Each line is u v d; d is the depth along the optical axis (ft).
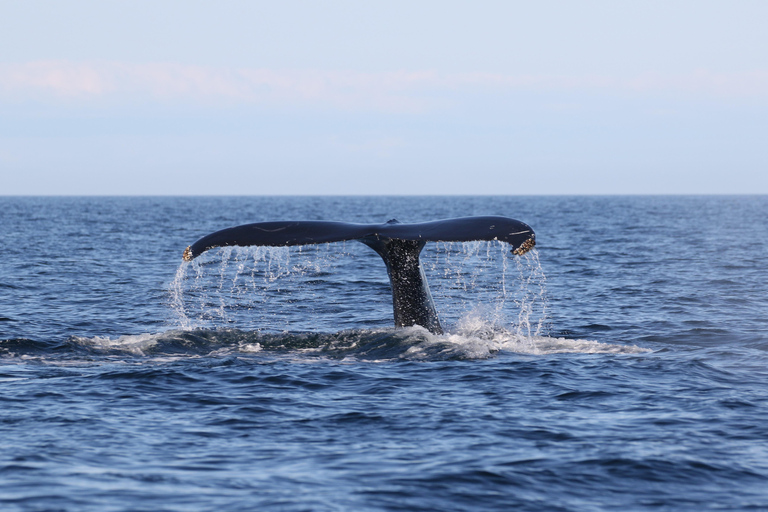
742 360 127.75
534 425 90.12
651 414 94.79
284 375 112.78
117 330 166.61
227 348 130.72
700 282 256.11
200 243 110.11
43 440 82.94
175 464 76.43
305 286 247.50
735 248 415.85
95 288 240.73
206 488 69.82
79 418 91.35
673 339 152.87
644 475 74.08
